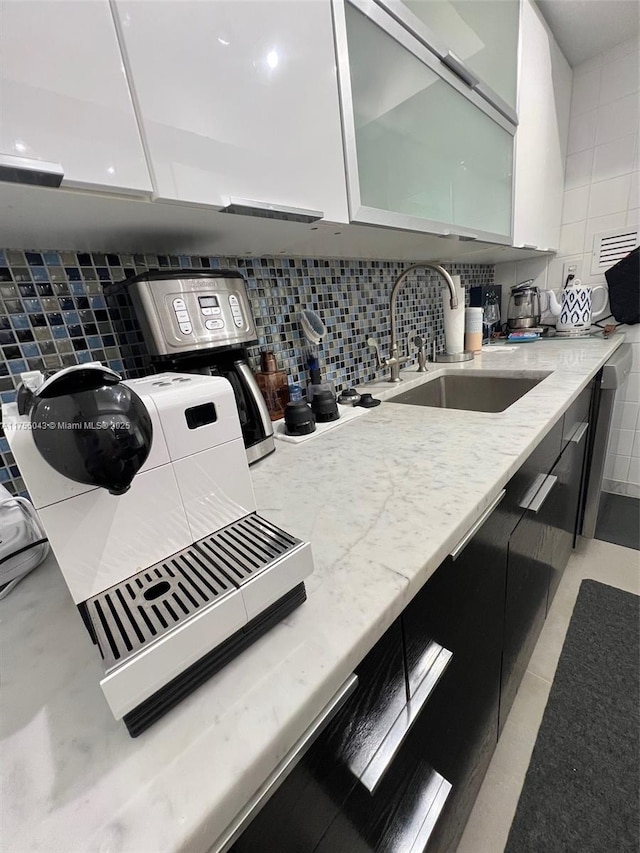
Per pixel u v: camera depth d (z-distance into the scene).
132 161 0.43
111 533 0.32
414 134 0.90
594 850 0.75
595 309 1.88
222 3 0.48
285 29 0.56
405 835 0.51
